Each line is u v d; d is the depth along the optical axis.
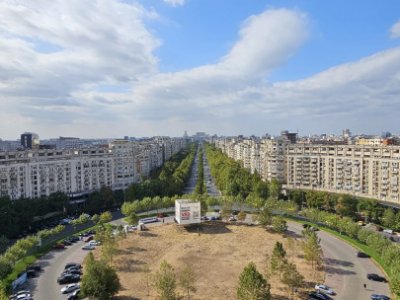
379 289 115.69
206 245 162.12
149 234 180.25
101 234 160.62
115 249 145.00
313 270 131.25
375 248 144.38
